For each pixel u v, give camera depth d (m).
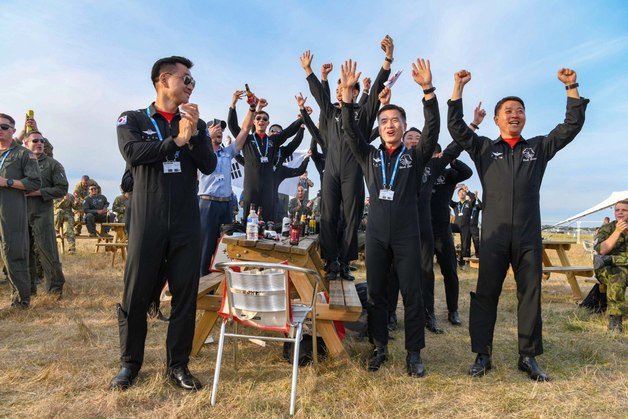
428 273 4.92
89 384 3.18
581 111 3.34
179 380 3.15
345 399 3.00
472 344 3.59
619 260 5.12
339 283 4.43
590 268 6.95
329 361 3.62
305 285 3.92
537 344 3.48
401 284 3.54
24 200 5.43
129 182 3.36
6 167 5.26
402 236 3.51
